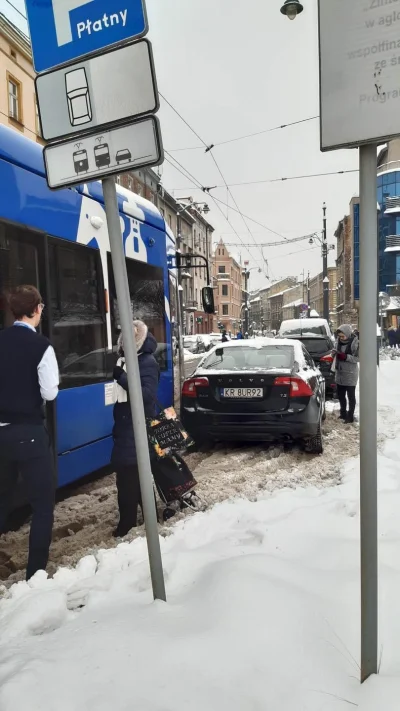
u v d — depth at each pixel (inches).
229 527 163.6
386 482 202.2
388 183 2233.0
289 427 266.8
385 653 87.8
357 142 78.0
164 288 295.6
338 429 350.6
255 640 89.7
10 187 170.4
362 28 76.8
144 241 270.1
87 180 106.9
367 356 79.7
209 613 99.9
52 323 188.1
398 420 359.9
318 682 80.3
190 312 2625.5
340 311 3324.3
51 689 80.3
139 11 97.8
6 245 166.7
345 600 103.3
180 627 96.3
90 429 211.8
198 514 177.3
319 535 147.3
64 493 229.6
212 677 81.9
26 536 179.6
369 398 79.5
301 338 533.0
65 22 104.9
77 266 207.0
